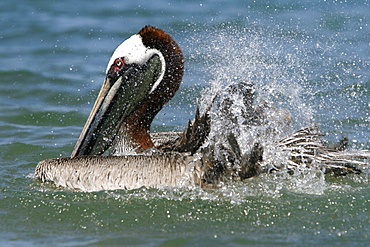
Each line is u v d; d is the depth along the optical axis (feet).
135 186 33.96
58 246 27.68
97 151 37.99
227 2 82.07
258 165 33.65
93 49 68.90
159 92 38.37
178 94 53.31
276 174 34.12
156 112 38.78
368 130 44.42
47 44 71.00
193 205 32.35
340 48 61.26
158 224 30.09
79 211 32.01
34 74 60.64
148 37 37.93
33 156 41.96
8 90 56.80
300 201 32.48
